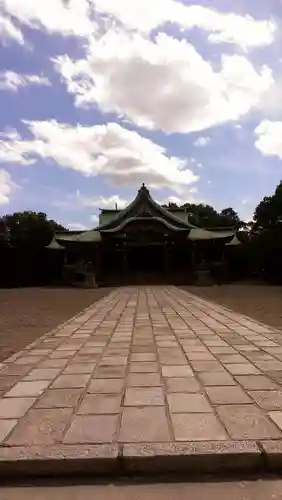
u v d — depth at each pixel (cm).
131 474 323
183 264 4812
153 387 516
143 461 324
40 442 354
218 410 425
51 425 392
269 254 4203
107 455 328
